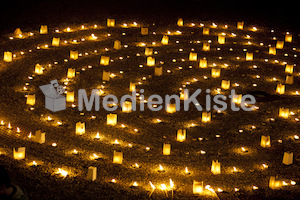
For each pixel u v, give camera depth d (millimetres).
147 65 14445
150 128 11148
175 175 9281
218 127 11359
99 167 9359
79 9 18328
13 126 10742
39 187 8484
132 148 10203
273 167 9719
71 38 15867
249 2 20078
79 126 10555
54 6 18422
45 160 9438
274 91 13391
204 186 8922
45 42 15445
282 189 8898
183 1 19734
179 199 8461
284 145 10641
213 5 19562
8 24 16516
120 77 13656
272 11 19281
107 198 8320
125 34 16438
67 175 8938
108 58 14219
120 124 11227
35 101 12008
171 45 15859
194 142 10617
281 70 14633
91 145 10203
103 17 17750
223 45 16031
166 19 17906
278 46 16016
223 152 10250
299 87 13719
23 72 13484
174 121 11555
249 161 9914
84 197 8297
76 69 13930
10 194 5895
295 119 11789
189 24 17562
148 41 16047
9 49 14773
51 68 13859
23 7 18047
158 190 8711
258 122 11672
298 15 19000
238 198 8562
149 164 9617
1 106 11609
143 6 19000
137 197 8430
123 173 9211
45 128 10781
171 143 10531
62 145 10102
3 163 9180
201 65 14453
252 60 15109
